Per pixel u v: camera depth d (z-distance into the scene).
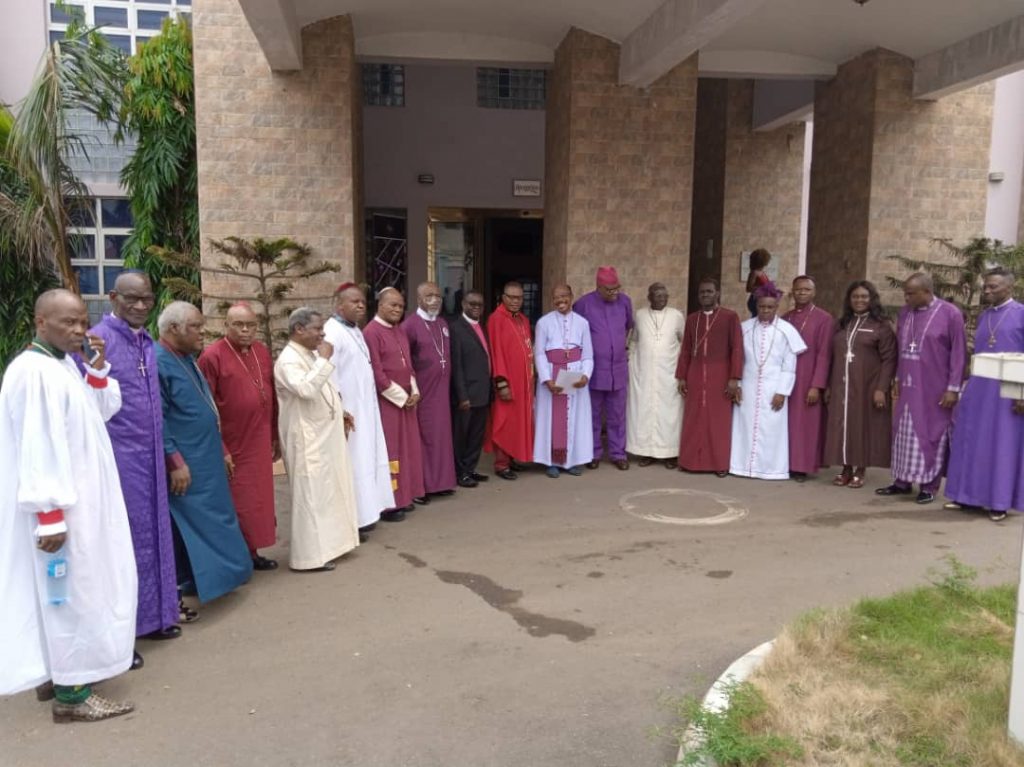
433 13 8.38
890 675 3.59
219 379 4.78
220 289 8.24
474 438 7.28
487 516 6.41
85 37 8.80
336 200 8.30
